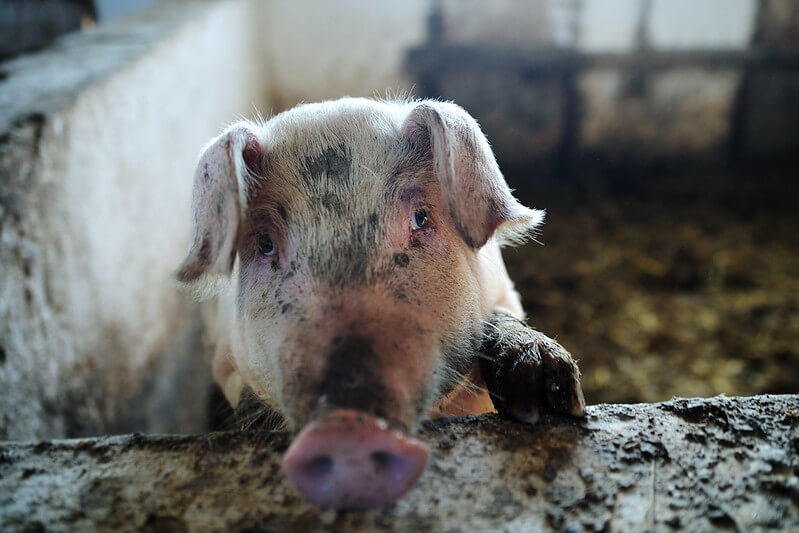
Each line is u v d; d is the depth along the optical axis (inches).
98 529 18.1
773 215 89.6
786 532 17.4
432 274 23.7
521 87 105.3
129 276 44.8
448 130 22.8
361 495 17.6
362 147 25.1
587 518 17.9
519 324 27.2
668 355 59.2
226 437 21.0
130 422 42.4
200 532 17.9
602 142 107.4
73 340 36.2
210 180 23.8
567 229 86.0
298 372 20.1
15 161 32.3
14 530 18.0
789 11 101.8
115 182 43.4
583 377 56.4
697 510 18.0
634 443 20.3
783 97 104.7
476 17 105.0
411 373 20.2
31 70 45.9
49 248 34.6
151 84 52.4
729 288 70.7
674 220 88.5
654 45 104.5
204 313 58.9
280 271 24.1
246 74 90.8
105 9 86.7
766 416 21.2
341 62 108.0
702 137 107.0
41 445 21.1
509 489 18.8
